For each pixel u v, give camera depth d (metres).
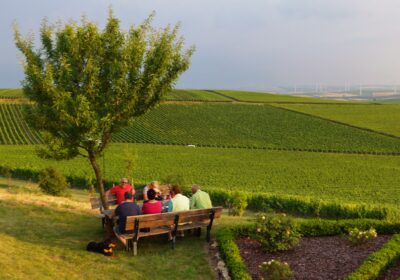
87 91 12.57
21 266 9.07
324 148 69.38
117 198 13.80
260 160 58.28
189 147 70.25
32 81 12.59
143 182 37.22
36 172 39.66
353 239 11.63
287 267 9.30
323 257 10.84
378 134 80.62
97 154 13.97
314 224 12.69
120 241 12.02
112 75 12.71
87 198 28.77
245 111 107.50
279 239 11.18
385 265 10.09
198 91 154.12
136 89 13.04
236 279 9.32
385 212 26.86
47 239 11.54
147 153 62.53
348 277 9.17
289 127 88.81
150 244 11.94
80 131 12.78
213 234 12.95
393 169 52.16
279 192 38.06
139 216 10.81
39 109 12.85
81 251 10.79
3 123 85.62
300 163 56.16
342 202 30.58
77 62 12.89
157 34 13.88
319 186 41.53
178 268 10.34
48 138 13.77
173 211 12.16
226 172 48.38
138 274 9.82
